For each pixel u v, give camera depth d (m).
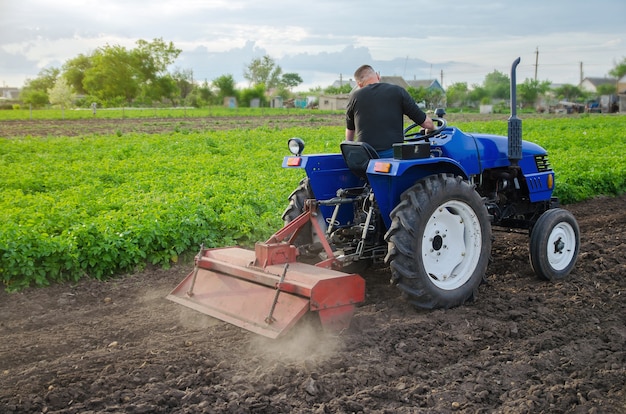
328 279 4.89
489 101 77.62
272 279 5.03
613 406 4.19
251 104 83.81
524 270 7.32
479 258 6.04
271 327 4.84
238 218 8.53
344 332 5.20
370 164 5.59
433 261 5.87
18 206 9.95
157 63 88.56
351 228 6.17
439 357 4.87
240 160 15.93
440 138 6.45
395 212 5.61
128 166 14.85
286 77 127.38
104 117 51.81
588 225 10.04
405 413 4.03
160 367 4.60
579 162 14.42
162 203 9.14
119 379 4.41
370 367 4.62
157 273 7.34
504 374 4.59
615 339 5.25
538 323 5.59
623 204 12.11
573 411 4.12
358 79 6.26
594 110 73.25
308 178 6.50
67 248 6.99
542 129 32.03
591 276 7.05
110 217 8.07
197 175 13.05
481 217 6.00
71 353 4.99
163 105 90.88
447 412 4.08
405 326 5.38
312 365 4.59
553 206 7.42
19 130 33.38
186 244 7.77
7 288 6.58
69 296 6.53
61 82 62.75
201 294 5.55
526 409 4.07
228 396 4.19
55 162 16.55
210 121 44.91
